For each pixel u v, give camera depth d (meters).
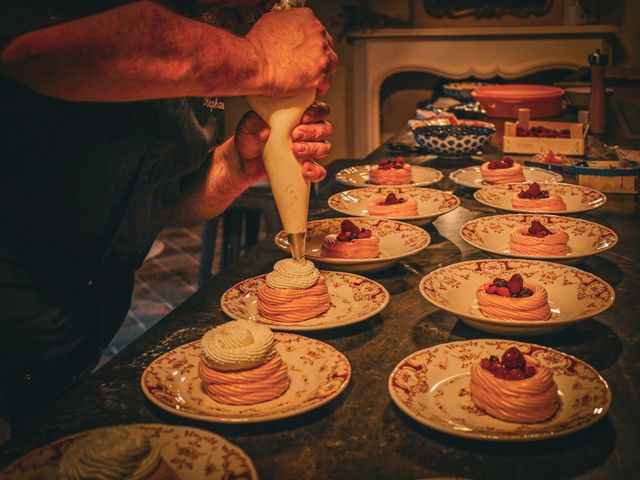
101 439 0.79
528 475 0.85
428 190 1.96
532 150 2.61
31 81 0.92
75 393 1.06
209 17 1.35
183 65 0.98
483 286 1.29
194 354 1.14
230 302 1.33
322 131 1.22
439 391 1.02
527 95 3.21
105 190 1.26
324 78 1.17
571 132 2.57
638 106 3.22
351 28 5.48
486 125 2.82
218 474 0.83
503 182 2.14
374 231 1.70
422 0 5.40
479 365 1.00
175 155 1.35
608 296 1.24
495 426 0.94
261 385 1.01
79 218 1.26
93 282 1.35
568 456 0.88
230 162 1.43
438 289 1.31
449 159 2.61
